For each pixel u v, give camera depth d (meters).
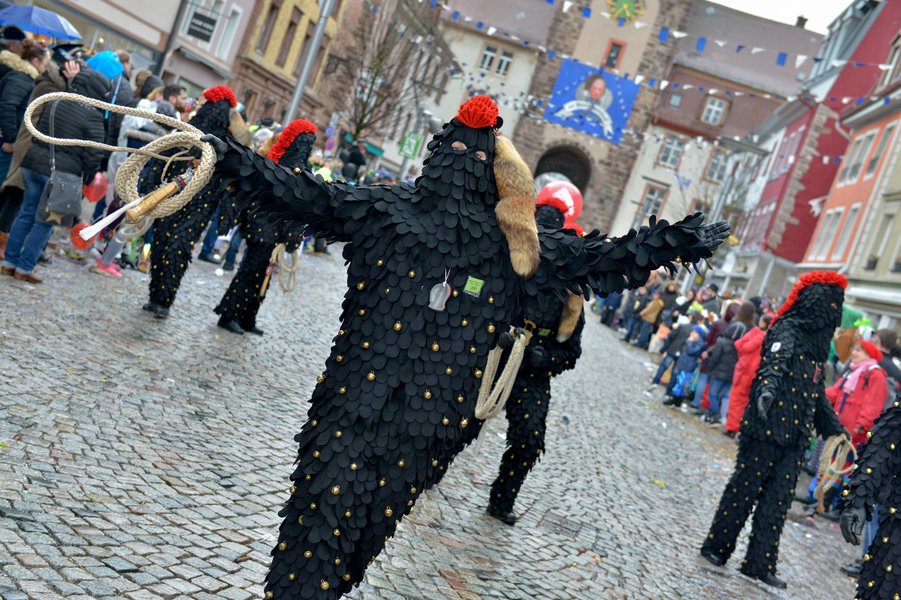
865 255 33.78
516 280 3.83
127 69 12.83
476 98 3.81
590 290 4.05
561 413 12.79
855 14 45.53
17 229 8.95
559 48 65.12
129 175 3.73
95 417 5.71
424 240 3.71
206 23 31.16
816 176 44.06
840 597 7.89
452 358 3.66
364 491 3.52
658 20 65.25
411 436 3.59
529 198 3.81
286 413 7.40
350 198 3.75
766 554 7.42
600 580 6.09
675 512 8.97
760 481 7.45
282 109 41.47
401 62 40.44
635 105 65.62
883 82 38.38
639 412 15.71
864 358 11.69
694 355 17.80
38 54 10.11
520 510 7.25
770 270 44.03
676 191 65.94
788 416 7.35
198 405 6.77
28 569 3.60
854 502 4.98
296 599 3.48
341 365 3.65
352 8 44.81
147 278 11.48
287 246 9.70
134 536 4.25
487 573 5.48
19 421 5.20
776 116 52.31
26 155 8.83
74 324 7.84
